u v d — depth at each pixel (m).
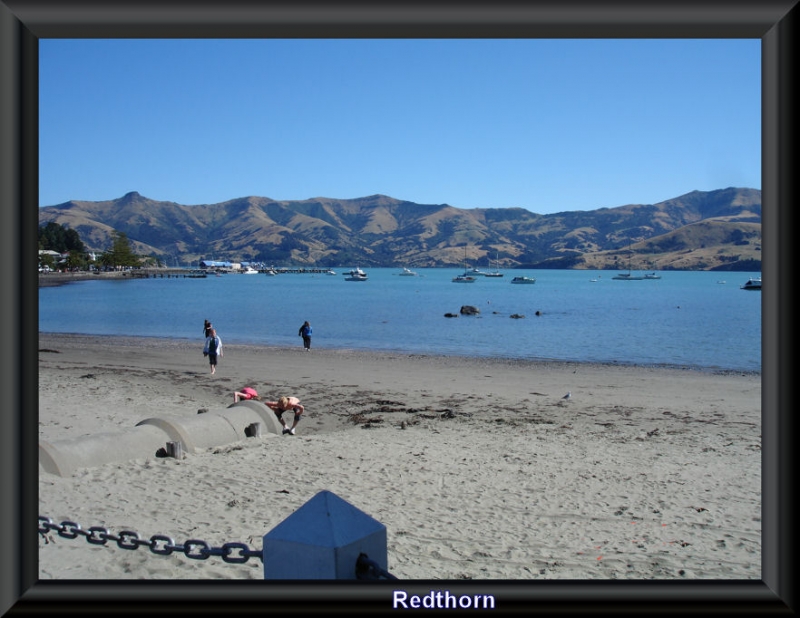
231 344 37.59
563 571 6.86
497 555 7.30
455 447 12.97
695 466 11.62
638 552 7.46
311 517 3.69
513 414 17.20
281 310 70.00
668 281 181.88
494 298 97.50
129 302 83.19
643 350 35.75
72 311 66.88
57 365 26.33
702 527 8.41
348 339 41.34
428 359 30.48
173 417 12.50
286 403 14.57
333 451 12.33
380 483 10.21
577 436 14.29
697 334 45.22
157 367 26.25
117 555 6.72
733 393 21.06
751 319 58.41
